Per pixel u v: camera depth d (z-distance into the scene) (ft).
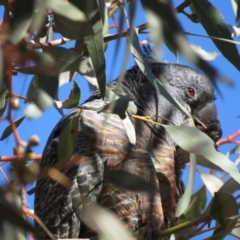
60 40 22.34
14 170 13.92
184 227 22.15
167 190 29.91
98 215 15.79
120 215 26.99
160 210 27.66
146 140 30.07
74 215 26.50
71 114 29.60
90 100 30.96
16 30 14.73
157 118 31.50
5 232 13.96
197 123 34.65
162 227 27.63
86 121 28.50
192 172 23.66
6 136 23.40
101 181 27.14
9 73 14.62
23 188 13.93
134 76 32.68
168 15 13.76
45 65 13.25
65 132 23.48
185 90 34.17
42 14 15.39
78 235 26.53
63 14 15.69
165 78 34.17
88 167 27.17
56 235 26.45
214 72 13.39
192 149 21.77
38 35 19.83
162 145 30.55
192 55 13.55
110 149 27.86
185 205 23.71
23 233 15.11
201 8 23.41
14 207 13.76
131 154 28.04
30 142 15.01
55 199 27.04
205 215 22.43
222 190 24.38
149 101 31.96
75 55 19.69
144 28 23.35
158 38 13.60
